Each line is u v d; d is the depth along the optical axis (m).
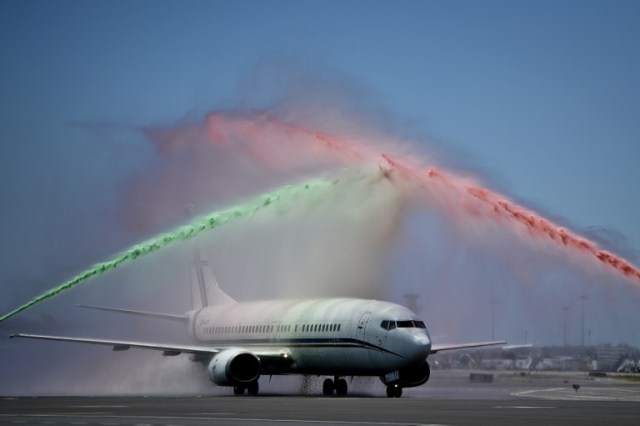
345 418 43.38
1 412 48.50
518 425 38.94
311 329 77.88
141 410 49.78
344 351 74.38
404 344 70.06
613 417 43.84
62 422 41.44
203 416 45.09
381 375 72.75
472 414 45.94
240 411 48.62
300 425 39.25
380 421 41.38
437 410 49.25
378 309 73.38
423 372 73.69
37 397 69.50
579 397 70.00
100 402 58.84
